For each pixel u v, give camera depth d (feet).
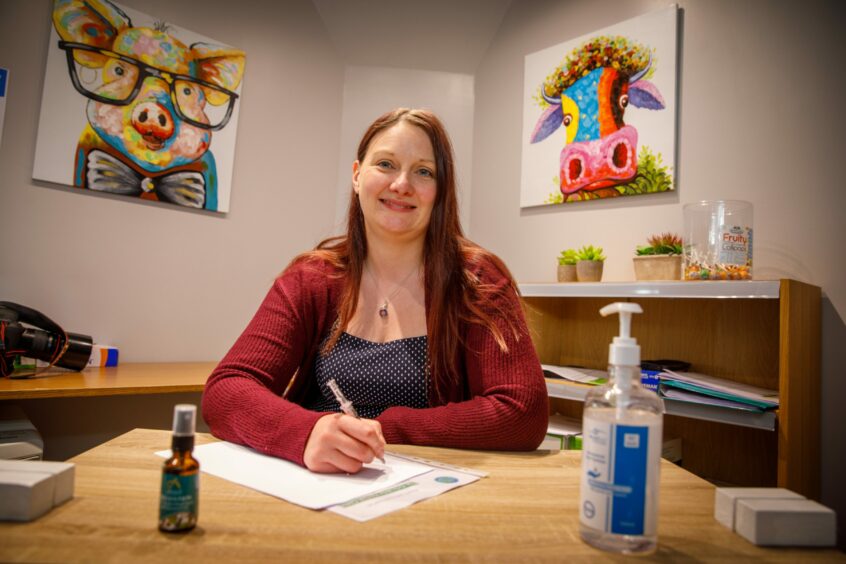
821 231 5.73
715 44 6.61
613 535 1.66
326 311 3.96
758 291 4.96
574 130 7.83
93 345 6.74
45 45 6.61
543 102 8.26
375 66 9.46
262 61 8.52
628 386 1.75
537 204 8.19
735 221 5.49
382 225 3.90
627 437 1.68
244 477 2.30
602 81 7.56
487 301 3.63
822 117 5.80
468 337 3.62
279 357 3.56
